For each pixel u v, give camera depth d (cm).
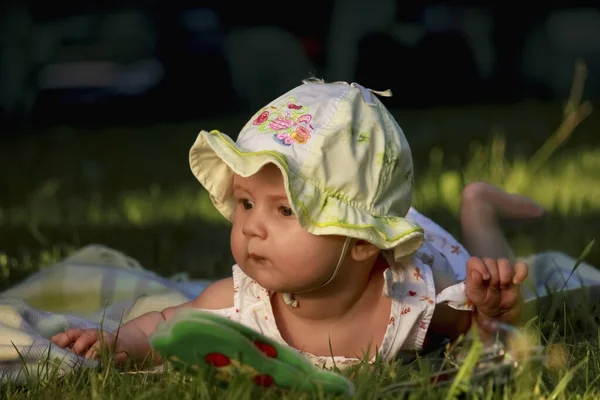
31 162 1492
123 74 2536
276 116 404
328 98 405
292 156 388
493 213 555
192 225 870
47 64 2484
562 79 2477
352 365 398
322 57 2405
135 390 362
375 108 409
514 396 336
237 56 2352
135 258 730
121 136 1866
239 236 397
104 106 2392
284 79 2325
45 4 2531
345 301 409
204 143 412
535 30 2483
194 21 2466
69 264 564
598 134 1490
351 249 396
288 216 388
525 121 1705
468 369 329
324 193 388
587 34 2492
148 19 2567
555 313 477
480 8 2442
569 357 395
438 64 2320
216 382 351
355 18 2383
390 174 402
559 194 922
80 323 468
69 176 1302
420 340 418
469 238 546
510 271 398
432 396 332
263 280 393
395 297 412
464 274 505
